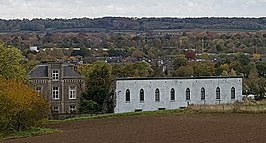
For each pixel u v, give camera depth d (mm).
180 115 101812
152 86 124062
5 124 80562
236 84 133250
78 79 121188
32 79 117500
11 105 80312
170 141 59031
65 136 69750
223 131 69062
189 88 128125
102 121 96188
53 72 119625
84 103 117875
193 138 61500
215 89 130750
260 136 62094
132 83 121750
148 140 60719
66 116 111188
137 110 122062
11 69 103062
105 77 119812
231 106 109250
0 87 82438
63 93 120125
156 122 87750
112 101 120750
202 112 106938
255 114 100812
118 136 66688
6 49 103812
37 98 84312
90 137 66750
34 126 84938
